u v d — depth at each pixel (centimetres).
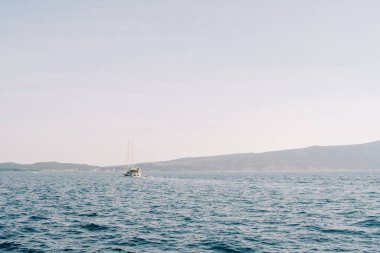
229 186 10888
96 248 2578
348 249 2528
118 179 17800
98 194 7600
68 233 3108
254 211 4594
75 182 14200
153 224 3588
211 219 3922
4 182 13850
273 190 8850
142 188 9906
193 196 7006
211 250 2541
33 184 12262
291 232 3153
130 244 2705
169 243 2739
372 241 2748
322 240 2820
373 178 17388
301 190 8806
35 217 4031
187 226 3469
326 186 10556
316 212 4450
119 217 4078
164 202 5794
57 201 5922
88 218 3988
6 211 4544
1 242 2739
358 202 5619
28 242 2752
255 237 2953
